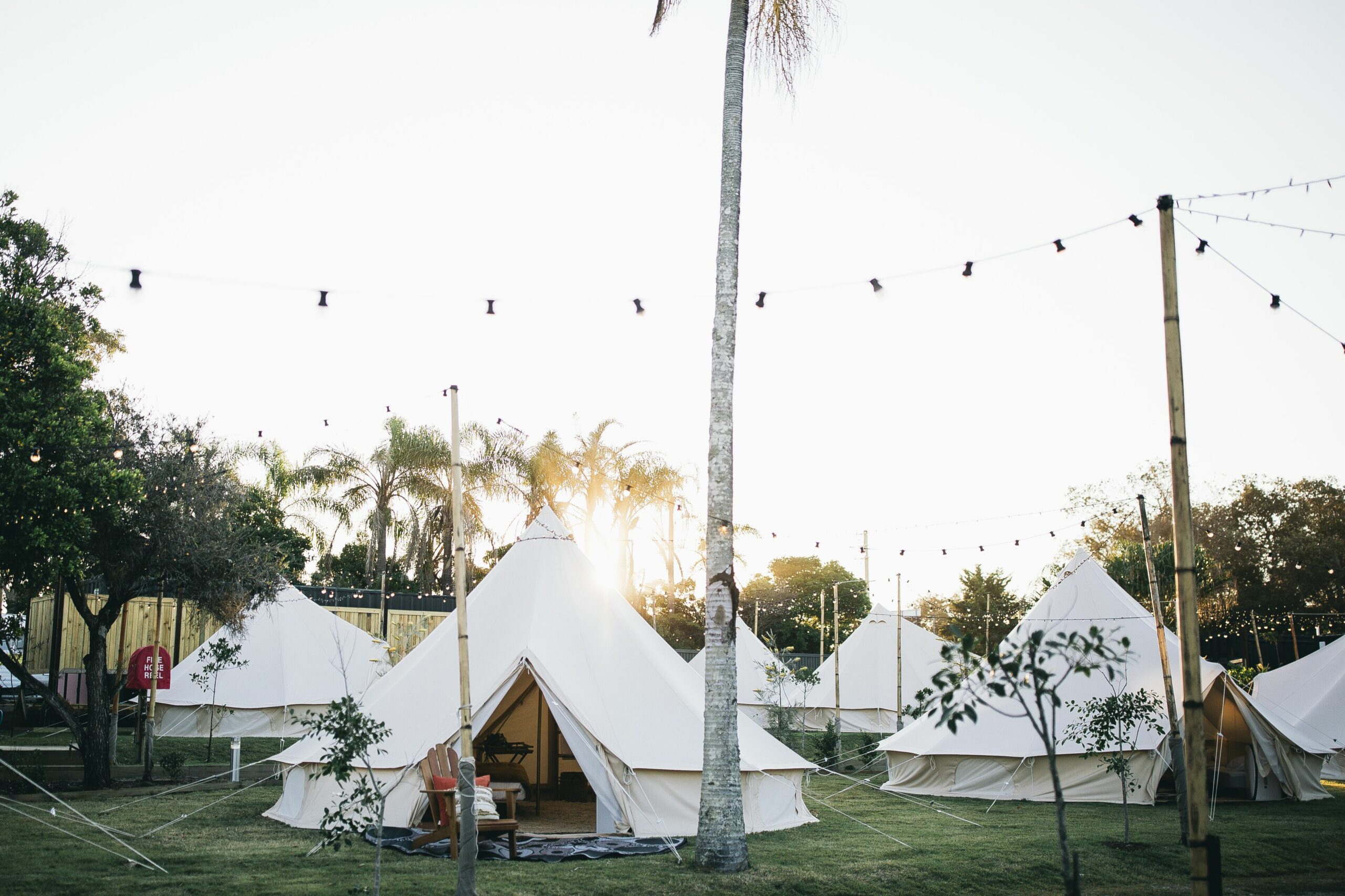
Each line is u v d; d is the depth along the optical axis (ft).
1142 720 49.49
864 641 102.58
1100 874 34.35
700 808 32.63
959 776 54.90
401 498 106.22
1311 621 137.28
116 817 40.32
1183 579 24.54
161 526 49.03
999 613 140.67
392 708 40.55
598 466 110.01
